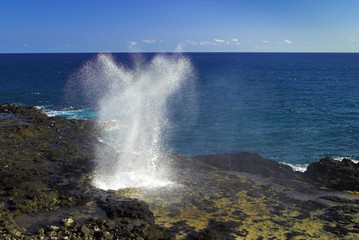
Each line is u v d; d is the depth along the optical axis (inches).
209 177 569.3
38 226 370.9
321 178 571.8
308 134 956.0
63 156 633.0
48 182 502.9
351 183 534.6
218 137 927.7
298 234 383.6
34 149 658.2
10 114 972.6
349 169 575.5
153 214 424.2
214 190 511.5
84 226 356.2
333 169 584.4
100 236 346.9
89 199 450.0
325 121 1119.0
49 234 346.0
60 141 727.7
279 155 788.0
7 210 390.9
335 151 815.1
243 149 831.1
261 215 430.6
